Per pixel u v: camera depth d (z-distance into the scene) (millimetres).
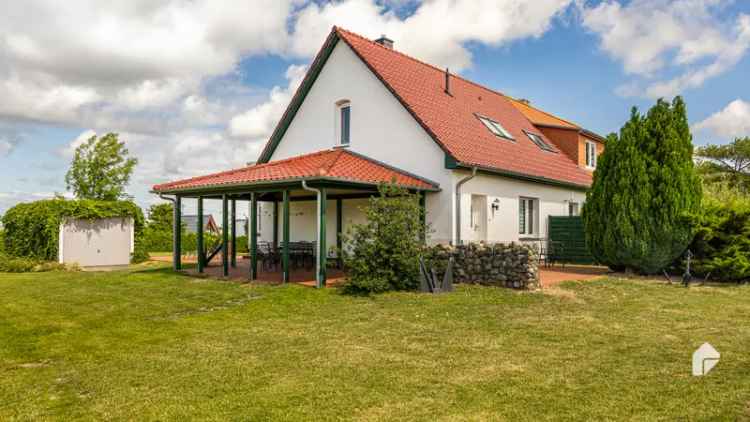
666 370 5980
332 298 11133
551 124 22484
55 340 8047
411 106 15102
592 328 8125
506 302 10312
